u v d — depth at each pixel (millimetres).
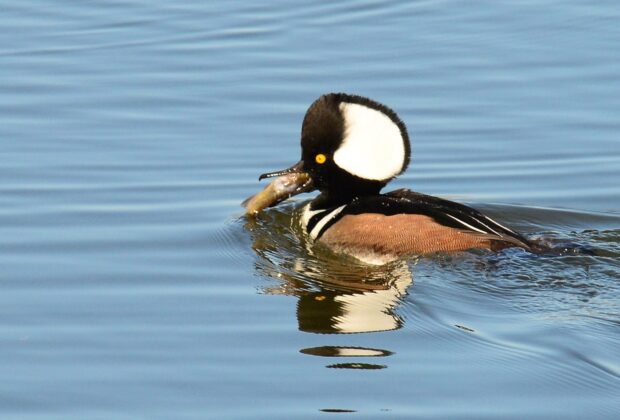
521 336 11938
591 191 16391
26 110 18688
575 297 12781
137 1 22906
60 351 11992
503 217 15594
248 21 22062
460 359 11617
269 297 13273
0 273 13852
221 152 17469
